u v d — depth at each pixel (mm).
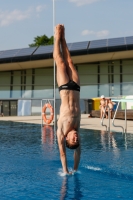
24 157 7941
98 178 5883
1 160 7582
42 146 9781
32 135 12805
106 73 34875
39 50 32188
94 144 10172
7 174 6191
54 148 9375
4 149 9234
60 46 6195
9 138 11844
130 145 9938
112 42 30578
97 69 35031
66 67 6090
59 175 6102
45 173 6270
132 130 14609
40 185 5402
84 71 35312
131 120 21109
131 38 30844
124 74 34500
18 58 31406
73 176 6027
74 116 5734
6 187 5289
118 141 10852
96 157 7941
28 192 4996
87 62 34875
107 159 7691
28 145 10008
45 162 7316
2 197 4750
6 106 31016
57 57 6094
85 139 11406
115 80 34688
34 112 30641
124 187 5293
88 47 30172
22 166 6902
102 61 34781
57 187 5277
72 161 7473
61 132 5867
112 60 34594
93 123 18703
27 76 36031
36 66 34562
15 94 31234
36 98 30688
